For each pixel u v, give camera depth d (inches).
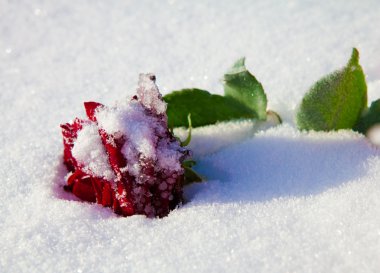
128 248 17.8
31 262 17.6
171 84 23.5
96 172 18.5
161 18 27.4
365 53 24.1
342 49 24.4
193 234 17.9
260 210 18.3
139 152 18.2
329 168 19.3
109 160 18.4
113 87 23.7
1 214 18.9
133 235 18.1
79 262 17.6
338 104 20.0
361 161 19.3
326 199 18.4
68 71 24.8
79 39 26.6
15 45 26.5
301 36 25.3
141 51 25.6
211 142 20.5
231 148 20.4
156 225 18.3
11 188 19.6
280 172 19.4
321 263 17.0
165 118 18.6
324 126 20.3
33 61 25.6
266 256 17.3
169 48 25.6
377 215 17.8
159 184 18.5
